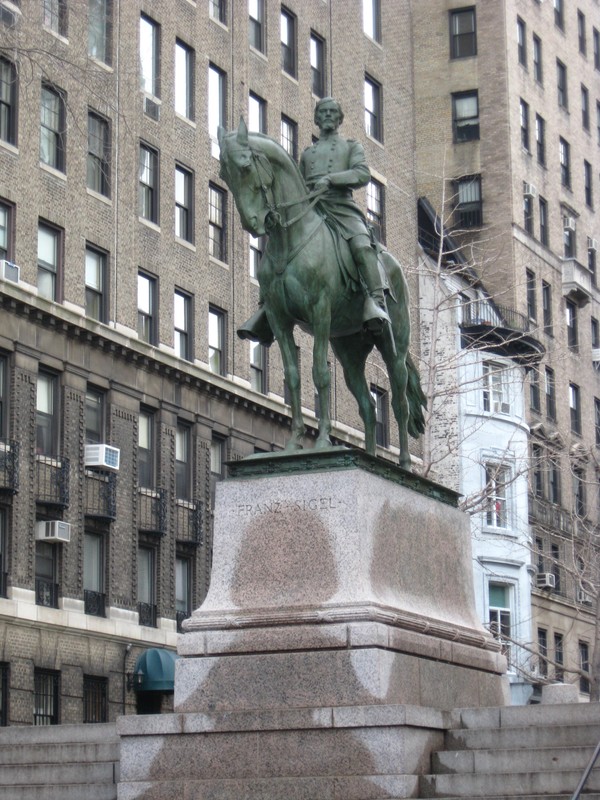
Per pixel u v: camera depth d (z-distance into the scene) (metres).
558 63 74.19
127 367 43.47
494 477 40.06
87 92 42.59
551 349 68.69
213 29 49.22
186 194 47.53
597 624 36.69
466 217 67.12
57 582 39.91
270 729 15.74
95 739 18.20
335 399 53.47
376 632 15.90
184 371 45.75
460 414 57.62
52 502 39.62
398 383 18.66
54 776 17.14
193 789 15.64
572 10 76.00
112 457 41.62
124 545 42.66
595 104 77.69
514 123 67.94
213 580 16.86
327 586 16.36
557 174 72.38
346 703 15.80
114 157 43.78
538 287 68.81
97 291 42.84
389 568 16.92
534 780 15.22
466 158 67.56
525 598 60.12
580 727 15.92
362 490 16.58
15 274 39.12
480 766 15.75
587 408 72.62
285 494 16.78
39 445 40.00
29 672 38.53
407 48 61.09
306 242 17.27
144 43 45.97
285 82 52.94
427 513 18.05
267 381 50.25
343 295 17.62
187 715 16.08
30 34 40.16
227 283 48.78
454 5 68.62
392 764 15.29
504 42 67.75
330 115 18.25
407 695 16.28
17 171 39.94
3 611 37.59
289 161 17.27
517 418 60.06
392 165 58.91
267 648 16.23
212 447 47.69
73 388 41.09
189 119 47.84
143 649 42.84
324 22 55.72
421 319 57.69
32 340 39.72
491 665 18.67
